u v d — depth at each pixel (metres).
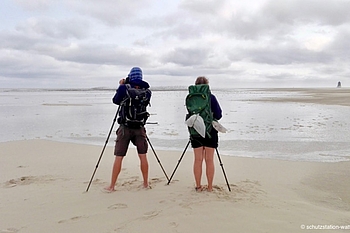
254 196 4.70
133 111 4.96
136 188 5.14
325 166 6.83
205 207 4.14
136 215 3.94
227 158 7.64
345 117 17.28
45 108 26.83
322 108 24.03
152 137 11.45
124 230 3.53
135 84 5.06
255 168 6.65
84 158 7.87
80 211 4.12
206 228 3.55
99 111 23.66
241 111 21.98
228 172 6.32
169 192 4.88
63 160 7.64
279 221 3.74
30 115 20.52
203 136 4.66
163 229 3.54
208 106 4.81
